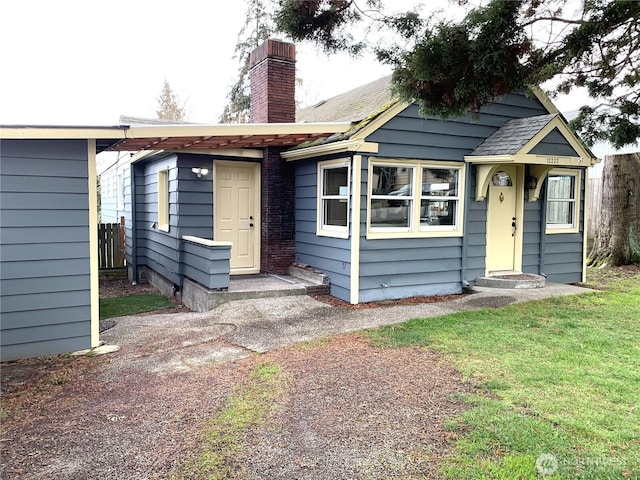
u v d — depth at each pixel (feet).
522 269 29.45
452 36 15.90
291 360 15.30
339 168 25.84
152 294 32.55
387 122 24.38
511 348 15.90
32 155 16.52
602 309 21.81
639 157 36.35
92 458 9.50
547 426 10.10
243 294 24.47
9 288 16.46
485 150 26.30
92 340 17.90
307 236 29.09
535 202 29.58
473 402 11.48
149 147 24.59
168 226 30.73
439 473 8.51
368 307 23.38
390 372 13.85
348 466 8.88
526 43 15.65
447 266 27.22
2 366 15.84
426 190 26.37
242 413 11.34
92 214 17.66
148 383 13.83
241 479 8.55
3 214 16.24
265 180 29.96
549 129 25.20
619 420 10.37
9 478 8.84
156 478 8.71
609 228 37.06
